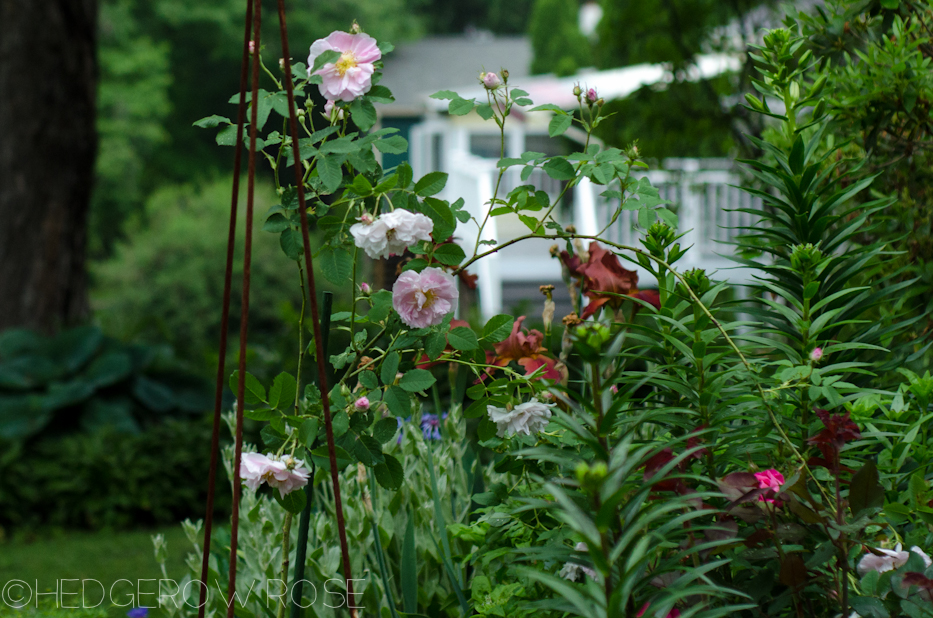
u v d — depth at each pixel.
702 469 1.92
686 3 6.98
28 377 6.68
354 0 27.31
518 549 1.57
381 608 2.21
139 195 26.61
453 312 1.92
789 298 2.02
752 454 1.95
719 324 1.78
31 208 7.54
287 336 6.39
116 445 6.10
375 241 1.77
